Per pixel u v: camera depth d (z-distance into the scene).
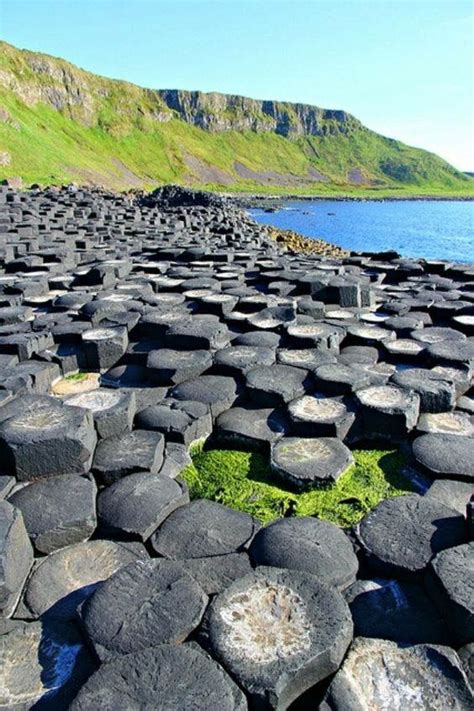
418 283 9.03
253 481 3.57
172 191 46.59
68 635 2.34
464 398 4.57
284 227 39.19
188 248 12.14
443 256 23.50
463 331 6.26
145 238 15.48
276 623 2.23
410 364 5.25
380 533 2.83
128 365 5.34
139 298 7.34
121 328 5.71
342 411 4.07
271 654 2.10
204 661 2.07
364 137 173.25
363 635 2.33
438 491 3.29
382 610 2.44
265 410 4.32
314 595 2.36
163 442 3.77
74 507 3.01
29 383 4.53
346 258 11.35
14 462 3.29
